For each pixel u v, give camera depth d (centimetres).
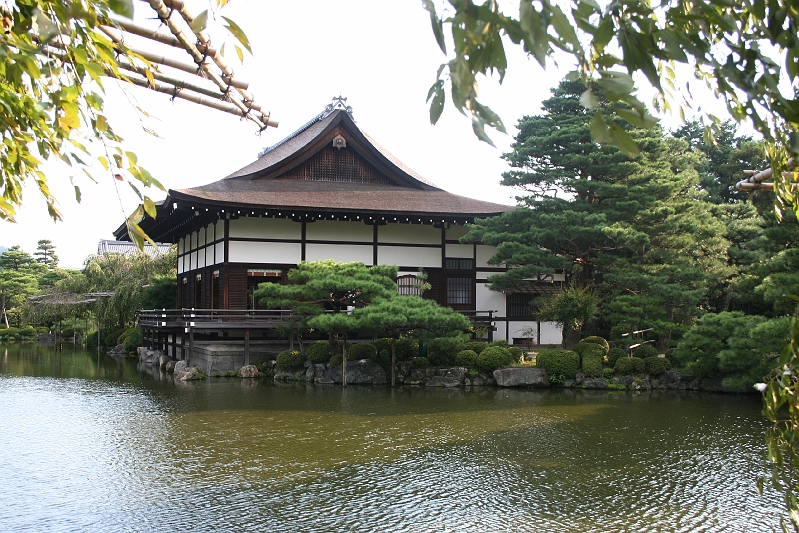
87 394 1938
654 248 2439
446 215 2667
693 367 2020
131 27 302
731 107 210
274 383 2203
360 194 2866
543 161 2580
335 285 2050
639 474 1086
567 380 2159
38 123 268
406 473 1084
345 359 2134
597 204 2502
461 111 143
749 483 1038
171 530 822
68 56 245
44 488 995
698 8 177
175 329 2598
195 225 2872
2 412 1630
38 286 5944
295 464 1134
